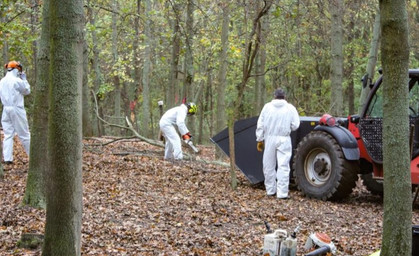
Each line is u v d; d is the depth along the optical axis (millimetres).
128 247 6363
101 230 7035
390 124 4746
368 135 10438
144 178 11289
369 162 10711
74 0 4535
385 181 4797
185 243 6668
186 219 8023
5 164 11875
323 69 29844
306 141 10844
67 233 4594
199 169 13062
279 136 10625
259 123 10828
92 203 8602
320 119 10773
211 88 36500
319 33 23297
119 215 7945
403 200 4734
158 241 6695
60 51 4512
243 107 34344
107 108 42969
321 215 8922
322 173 10656
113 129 39688
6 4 14234
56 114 4531
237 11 16500
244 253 6355
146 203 8906
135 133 15938
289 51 25281
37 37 15648
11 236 6574
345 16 18531
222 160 15852
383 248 4809
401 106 4723
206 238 6961
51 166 4574
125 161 13328
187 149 17234
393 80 4723
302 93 30312
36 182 7938
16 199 8594
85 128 19828
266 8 11398
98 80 27234
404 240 4742
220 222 7941
